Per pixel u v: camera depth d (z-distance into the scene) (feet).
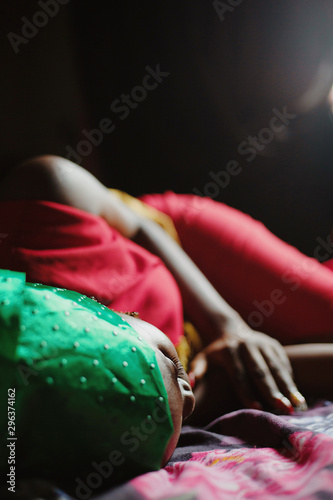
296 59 6.86
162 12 7.30
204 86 7.39
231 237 4.30
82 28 6.91
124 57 7.43
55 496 1.57
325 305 3.98
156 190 7.77
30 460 1.67
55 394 1.70
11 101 4.73
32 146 4.87
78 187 3.30
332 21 6.59
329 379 3.41
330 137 7.03
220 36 7.14
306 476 1.66
